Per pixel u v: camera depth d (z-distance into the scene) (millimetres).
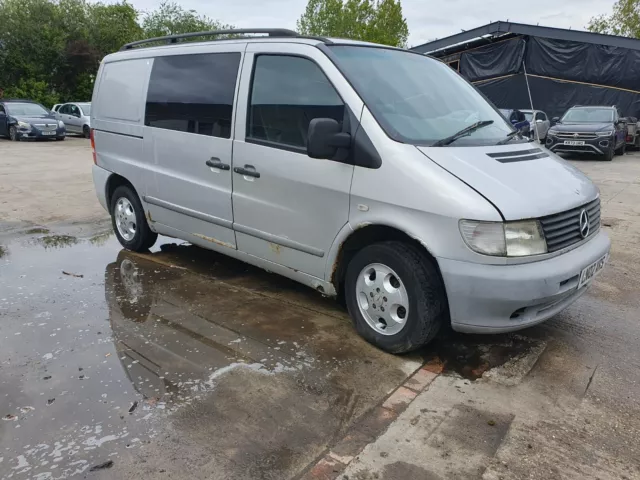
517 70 21828
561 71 21219
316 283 3920
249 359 3482
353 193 3482
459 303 3172
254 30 4305
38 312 4137
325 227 3699
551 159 3977
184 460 2525
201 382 3193
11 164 12836
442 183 3164
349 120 3547
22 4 29250
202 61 4602
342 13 40656
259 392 3107
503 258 3070
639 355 3684
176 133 4754
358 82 3654
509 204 3107
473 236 3062
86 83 31234
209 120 4445
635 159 16797
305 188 3750
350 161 3502
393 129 3457
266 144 4000
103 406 2926
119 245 6086
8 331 3793
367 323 3682
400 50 4449
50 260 5469
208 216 4586
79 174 11320
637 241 6625
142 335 3785
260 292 4652
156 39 5227
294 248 3953
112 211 5883
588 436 2797
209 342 3705
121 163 5488
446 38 23469
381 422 2861
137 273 5098
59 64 30250
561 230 3316
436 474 2488
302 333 3873
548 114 21859
